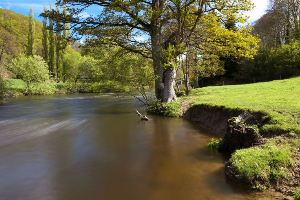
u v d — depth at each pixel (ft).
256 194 15.24
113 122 43.52
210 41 60.18
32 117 50.98
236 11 52.34
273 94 45.44
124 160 22.58
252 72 113.29
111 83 66.28
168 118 46.85
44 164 21.90
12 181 18.29
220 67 89.86
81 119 47.50
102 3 53.72
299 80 71.10
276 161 16.89
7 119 48.47
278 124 23.17
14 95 117.29
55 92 147.84
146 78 61.31
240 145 22.53
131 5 46.11
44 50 193.16
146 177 18.51
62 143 29.27
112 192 16.14
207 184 16.98
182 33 51.80
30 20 196.34
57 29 55.93
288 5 110.73
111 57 69.56
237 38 55.88
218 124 34.86
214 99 46.91
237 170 17.02
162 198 15.19
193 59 88.53
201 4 49.01
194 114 43.98
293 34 111.14
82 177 18.78
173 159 22.58
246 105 33.55
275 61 102.94
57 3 53.72
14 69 135.33
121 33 57.21
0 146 28.19
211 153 24.17
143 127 38.32
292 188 15.25
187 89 79.15
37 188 17.02
